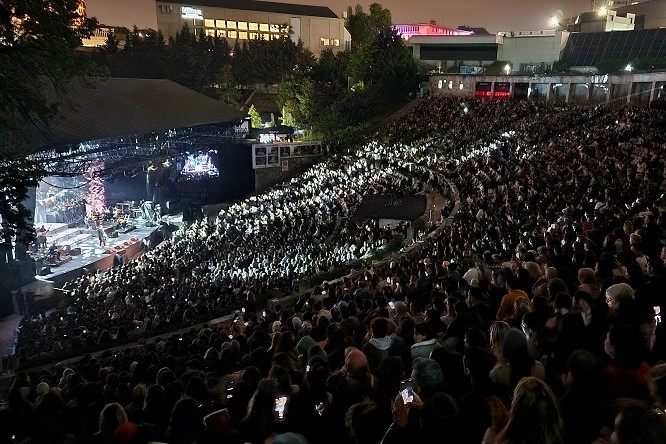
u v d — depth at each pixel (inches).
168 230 2266.2
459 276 565.3
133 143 1862.7
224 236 1770.4
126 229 2143.2
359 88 3486.7
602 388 194.2
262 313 812.6
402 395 222.5
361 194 1743.4
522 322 295.0
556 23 4498.0
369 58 3555.6
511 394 213.3
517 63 3983.8
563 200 927.7
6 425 296.7
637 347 203.9
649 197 799.7
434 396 192.4
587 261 449.7
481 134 2181.3
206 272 1400.1
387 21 5093.5
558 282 352.5
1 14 755.4
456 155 1939.0
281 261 1369.3
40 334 1050.7
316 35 5905.5
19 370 713.6
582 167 1156.5
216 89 4057.6
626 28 4397.1
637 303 292.7
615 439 143.5
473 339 269.3
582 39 3745.1
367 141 2736.2
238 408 253.1
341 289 744.3
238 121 2674.7
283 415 230.4
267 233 1692.9
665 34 3368.6
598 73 2930.6
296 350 370.6
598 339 259.0
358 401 238.5
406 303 499.5
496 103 2738.7
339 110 3154.5
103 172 1905.8
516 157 1624.0
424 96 3447.3
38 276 1574.8
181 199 2532.0
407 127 2615.7
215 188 2625.5
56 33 814.5
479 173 1503.4
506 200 1090.7
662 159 1095.6
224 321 797.2
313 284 1058.1
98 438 231.5
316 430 228.2
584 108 2326.5
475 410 194.9
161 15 5403.5
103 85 2167.8
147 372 406.6
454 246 831.1
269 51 4180.6
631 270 377.7
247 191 2704.2
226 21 5600.4
